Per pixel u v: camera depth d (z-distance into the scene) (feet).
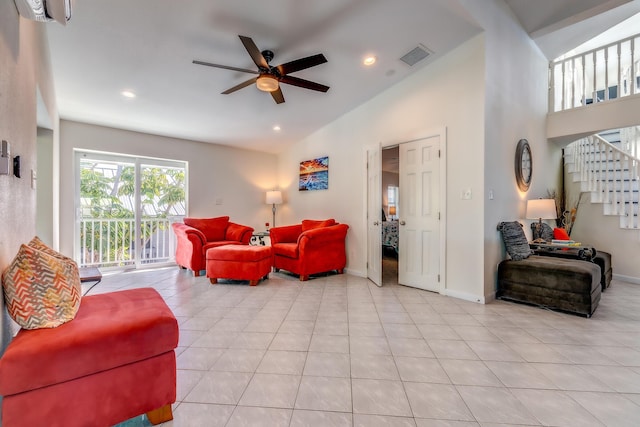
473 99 10.04
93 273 9.68
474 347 6.72
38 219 11.19
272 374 5.62
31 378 3.42
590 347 6.72
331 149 15.81
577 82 17.47
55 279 4.23
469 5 8.73
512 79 11.66
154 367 4.27
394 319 8.46
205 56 9.43
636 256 13.58
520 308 9.38
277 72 8.77
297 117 14.87
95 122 13.92
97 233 14.61
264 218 20.16
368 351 6.54
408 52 10.26
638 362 6.06
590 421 4.36
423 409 4.63
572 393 5.03
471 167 10.14
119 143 14.79
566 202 16.20
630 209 13.73
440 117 10.98
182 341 7.02
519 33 12.34
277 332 7.55
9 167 4.04
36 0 4.06
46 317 3.96
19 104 4.69
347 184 14.84
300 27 8.45
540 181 14.19
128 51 9.00
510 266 10.02
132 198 15.55
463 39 10.02
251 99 12.64
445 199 10.87
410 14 8.38
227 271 12.24
